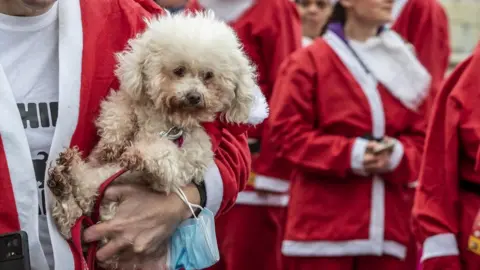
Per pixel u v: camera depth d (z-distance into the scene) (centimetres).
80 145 274
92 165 275
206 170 285
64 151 266
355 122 494
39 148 270
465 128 376
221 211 299
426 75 507
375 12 498
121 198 273
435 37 675
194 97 271
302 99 501
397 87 498
